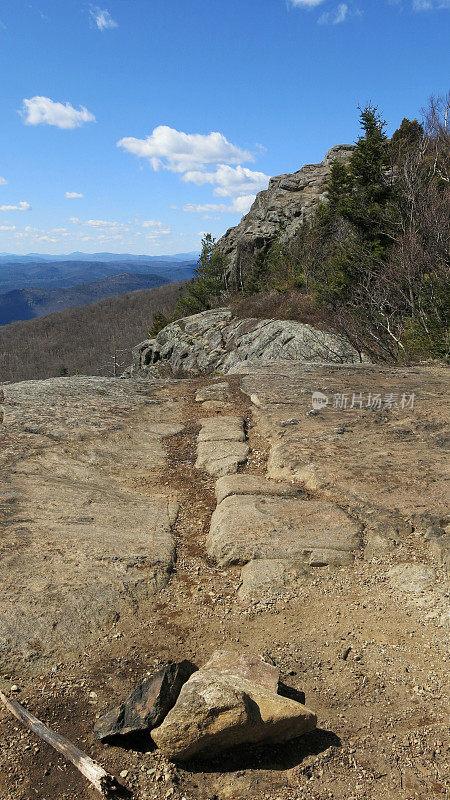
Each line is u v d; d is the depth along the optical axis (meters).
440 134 19.06
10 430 5.92
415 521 4.11
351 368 9.68
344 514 4.23
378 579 3.57
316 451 5.39
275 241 32.94
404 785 2.14
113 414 6.89
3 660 2.63
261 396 7.60
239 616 3.26
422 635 3.07
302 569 3.64
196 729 2.15
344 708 2.56
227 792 2.09
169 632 3.08
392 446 5.50
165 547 3.94
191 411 7.33
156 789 2.08
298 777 2.16
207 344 24.66
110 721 2.30
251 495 4.64
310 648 2.99
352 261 17.83
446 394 7.39
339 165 26.27
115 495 4.80
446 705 2.57
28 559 3.44
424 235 15.66
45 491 4.60
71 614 3.00
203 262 41.19
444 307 12.75
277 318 21.05
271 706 2.29
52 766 2.14
